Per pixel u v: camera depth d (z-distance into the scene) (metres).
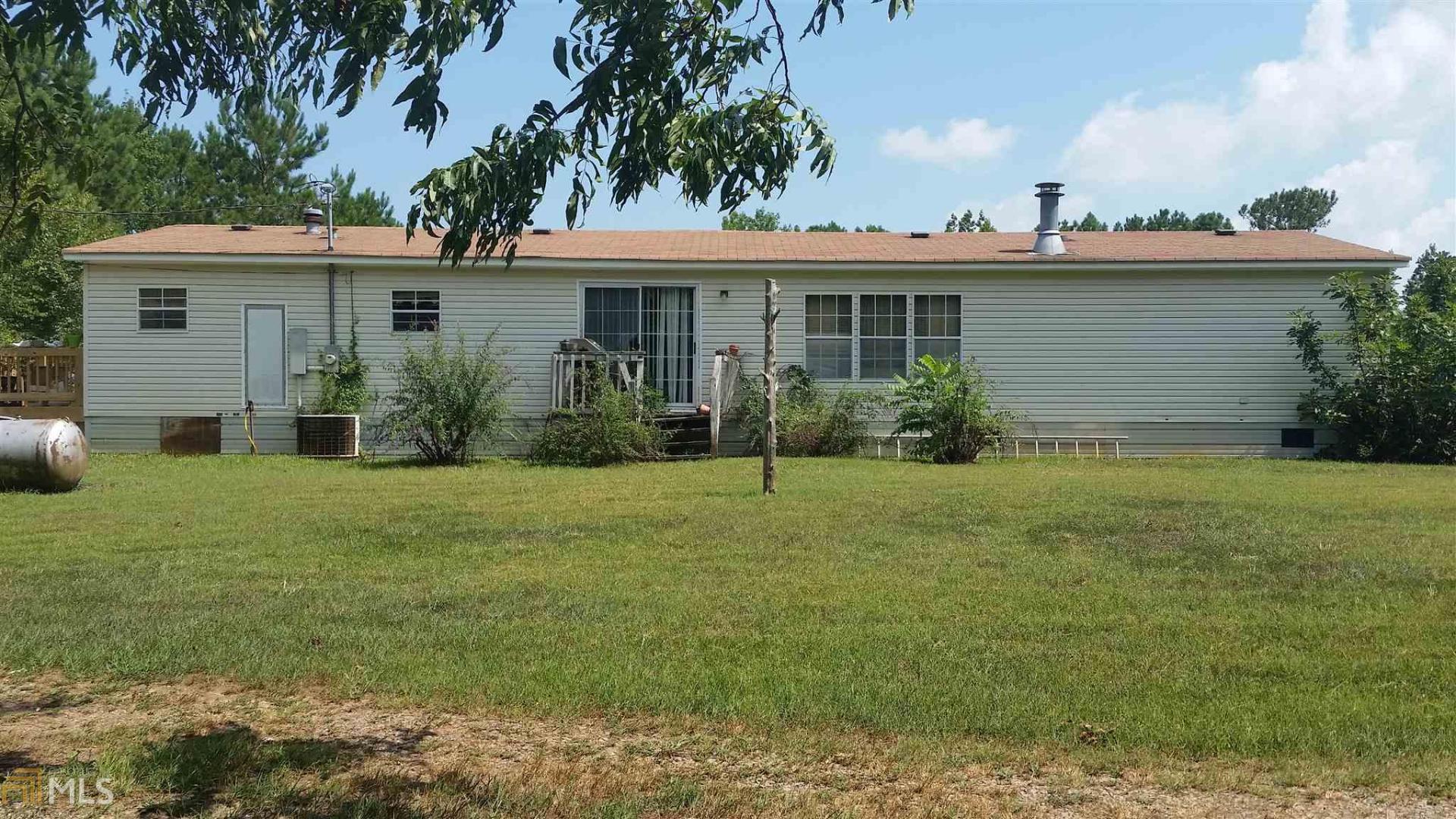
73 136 5.02
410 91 3.93
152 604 6.84
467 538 9.23
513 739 4.62
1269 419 18.81
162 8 4.47
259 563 8.19
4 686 5.26
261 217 43.53
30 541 9.12
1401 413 17.72
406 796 3.96
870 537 9.12
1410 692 5.14
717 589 7.26
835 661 5.61
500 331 18.52
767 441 12.11
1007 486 12.70
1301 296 18.77
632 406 16.38
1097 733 4.60
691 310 18.78
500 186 3.96
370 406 18.25
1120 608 6.72
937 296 18.86
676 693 5.09
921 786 4.10
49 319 30.25
